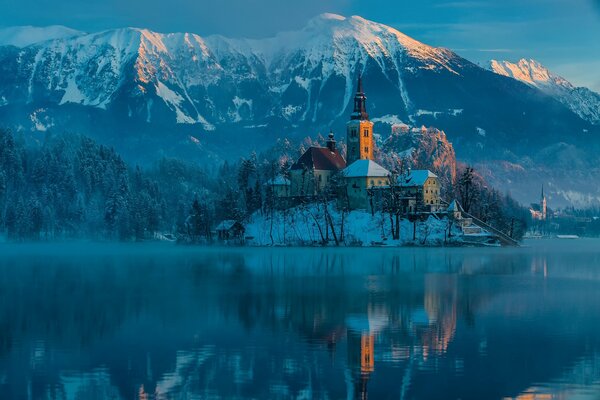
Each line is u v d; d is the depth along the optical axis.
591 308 144.50
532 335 116.56
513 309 143.62
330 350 106.44
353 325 125.69
